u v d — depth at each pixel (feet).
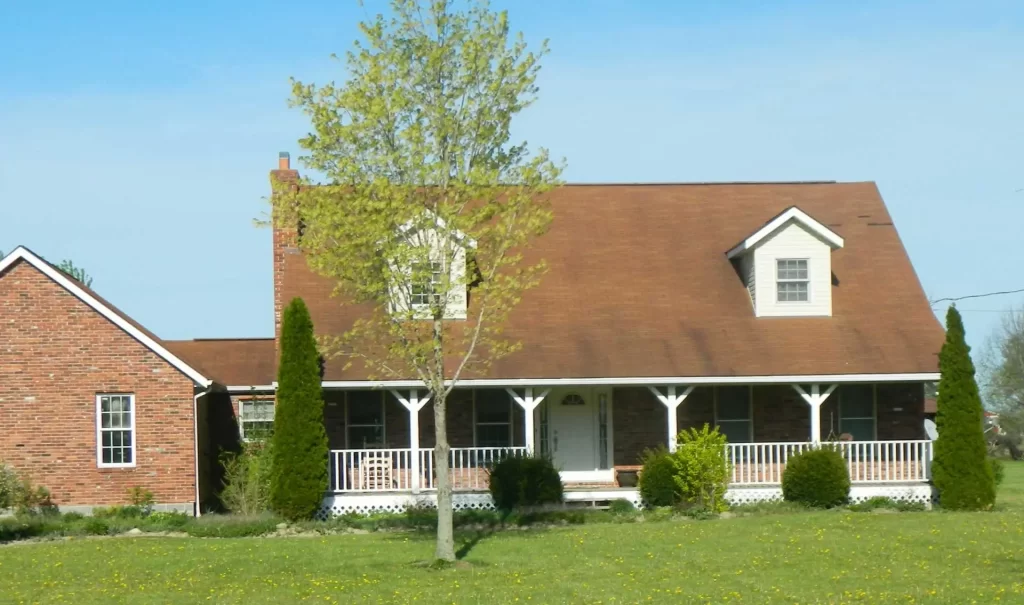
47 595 60.18
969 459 91.15
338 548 75.36
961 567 64.34
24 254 91.91
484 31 67.36
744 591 58.29
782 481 93.76
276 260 106.93
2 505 84.12
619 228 110.52
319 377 89.35
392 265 65.16
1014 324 246.88
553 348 95.50
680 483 89.56
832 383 95.25
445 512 68.90
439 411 69.15
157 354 92.79
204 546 77.00
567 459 101.71
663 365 94.17
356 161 65.82
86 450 91.86
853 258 107.45
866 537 75.31
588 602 56.08
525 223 68.39
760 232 100.37
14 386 91.81
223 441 104.17
